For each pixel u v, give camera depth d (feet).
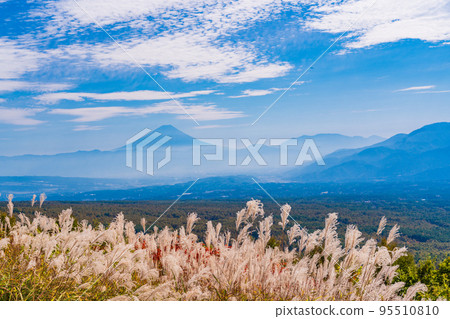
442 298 13.21
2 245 12.39
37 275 11.11
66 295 10.68
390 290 12.31
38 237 12.69
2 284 10.59
